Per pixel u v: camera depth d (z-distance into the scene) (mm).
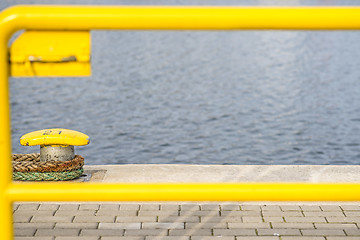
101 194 2922
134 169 6707
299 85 30047
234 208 5406
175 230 4918
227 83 30266
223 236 4785
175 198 2953
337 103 26094
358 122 22906
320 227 5000
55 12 2670
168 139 20203
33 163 7340
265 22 2732
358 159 18578
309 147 19641
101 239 4723
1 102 2758
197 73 32844
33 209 5359
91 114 23484
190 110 24422
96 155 18359
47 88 27703
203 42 44594
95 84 29125
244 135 20938
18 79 29375
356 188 2973
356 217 5215
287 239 4742
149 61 36344
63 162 7211
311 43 44625
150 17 2689
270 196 2957
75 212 5301
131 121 22484
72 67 2814
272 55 39406
